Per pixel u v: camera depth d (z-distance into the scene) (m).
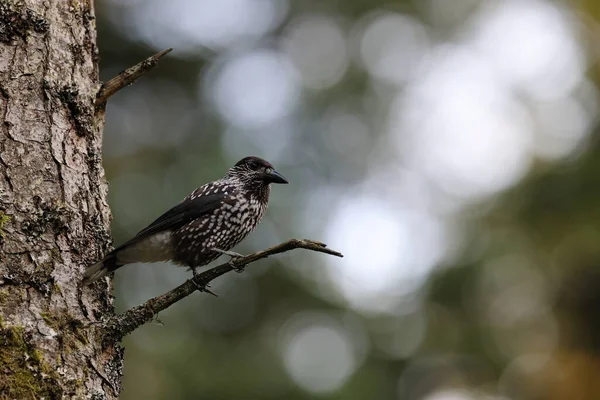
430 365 15.10
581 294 16.58
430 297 15.77
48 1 6.88
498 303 16.08
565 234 16.72
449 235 16.47
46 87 6.60
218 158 15.41
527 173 17.39
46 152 6.47
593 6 18.94
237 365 13.70
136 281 14.22
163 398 13.16
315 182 15.84
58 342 6.02
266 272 14.78
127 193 15.13
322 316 14.79
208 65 16.84
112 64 16.72
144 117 16.39
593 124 17.70
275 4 17.44
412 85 17.36
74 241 6.41
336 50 17.47
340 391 13.71
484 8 18.23
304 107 16.69
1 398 5.69
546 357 16.28
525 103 18.06
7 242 6.10
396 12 17.92
